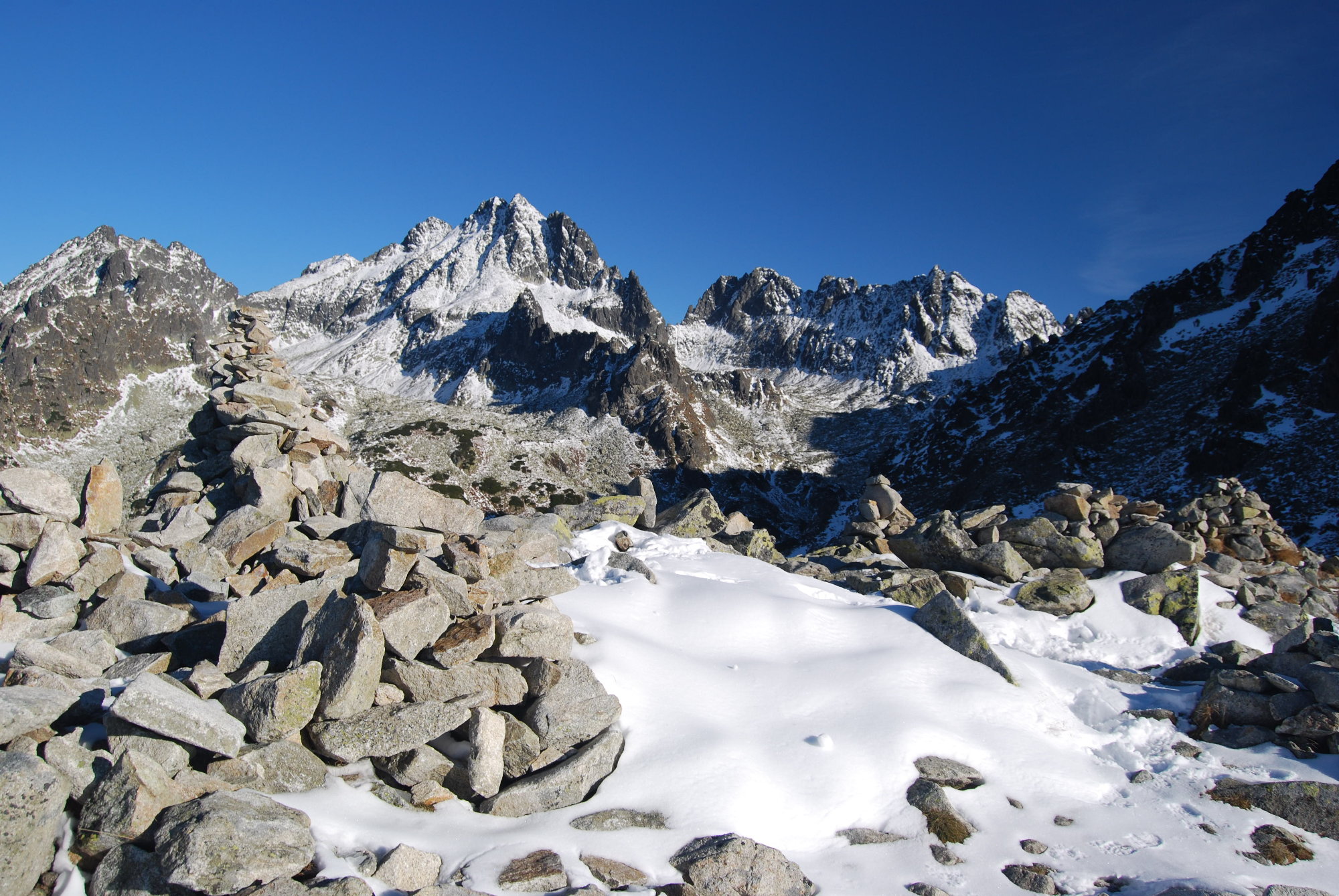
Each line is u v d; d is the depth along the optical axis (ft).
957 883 24.99
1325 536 225.35
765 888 22.84
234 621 28.07
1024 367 508.12
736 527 61.52
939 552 54.75
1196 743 34.73
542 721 26.78
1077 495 55.11
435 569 29.25
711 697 31.96
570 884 21.95
